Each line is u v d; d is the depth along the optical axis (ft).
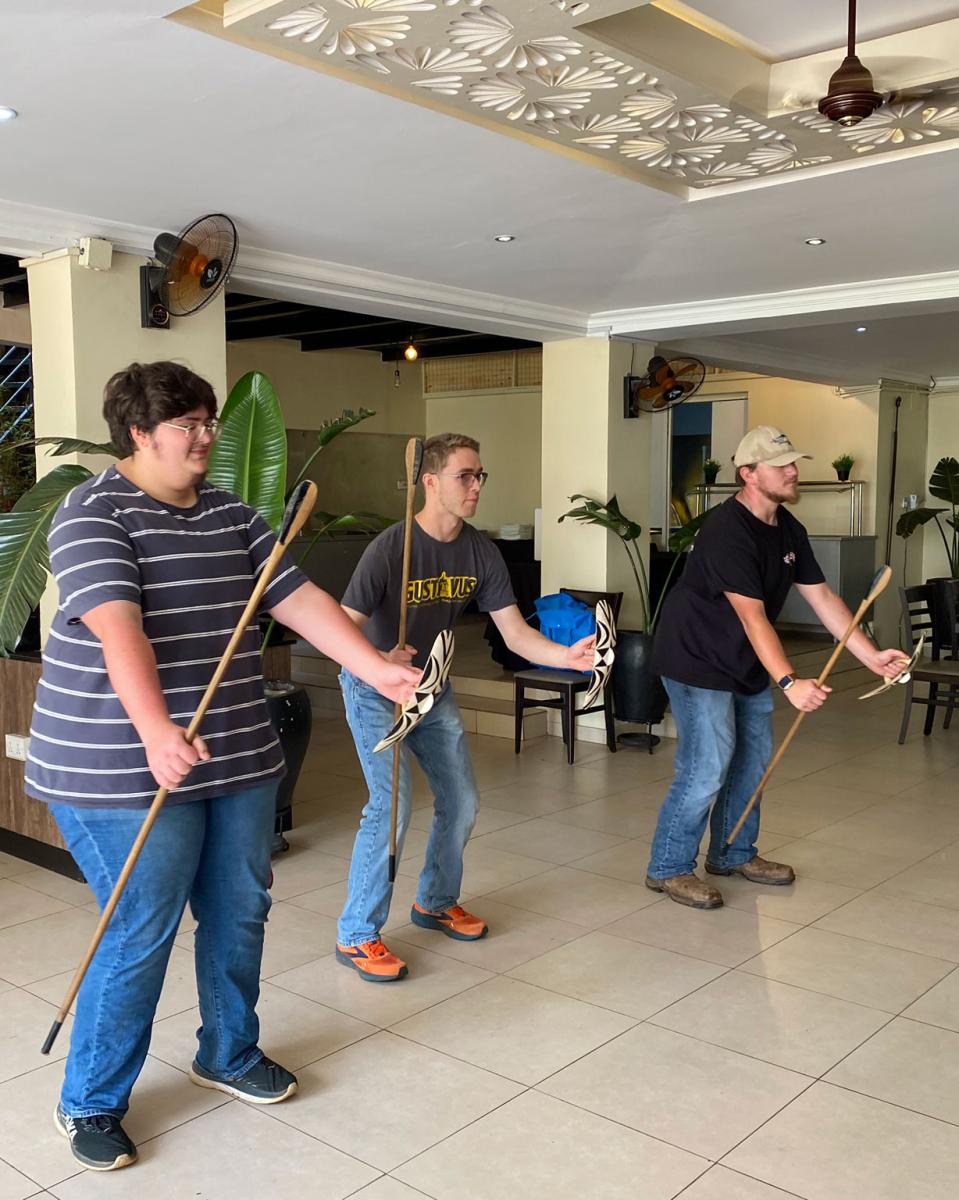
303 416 31.01
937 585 21.52
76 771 6.64
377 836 9.68
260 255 14.57
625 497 20.29
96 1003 6.98
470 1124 7.55
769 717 12.21
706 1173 6.98
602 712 19.86
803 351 26.08
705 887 11.71
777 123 9.82
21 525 11.27
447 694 10.02
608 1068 8.30
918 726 21.21
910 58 8.99
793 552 11.35
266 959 10.31
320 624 7.47
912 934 10.93
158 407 6.55
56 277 13.06
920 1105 7.79
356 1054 8.52
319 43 8.10
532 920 11.28
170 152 10.57
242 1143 7.34
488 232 13.73
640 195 12.16
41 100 9.19
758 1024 9.02
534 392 32.50
